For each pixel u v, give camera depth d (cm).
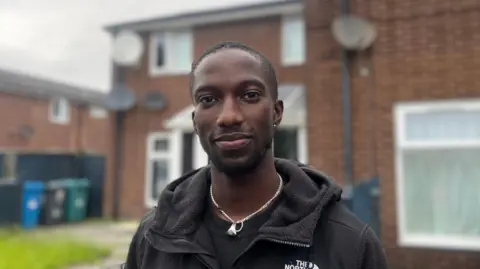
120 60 1367
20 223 1181
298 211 136
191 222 142
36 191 1199
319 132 652
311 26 669
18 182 1212
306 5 675
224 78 131
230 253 136
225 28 1312
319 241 135
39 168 1332
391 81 623
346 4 646
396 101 620
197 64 140
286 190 141
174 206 150
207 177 154
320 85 657
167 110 1358
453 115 596
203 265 135
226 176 140
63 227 1200
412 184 616
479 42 586
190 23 1335
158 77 1375
